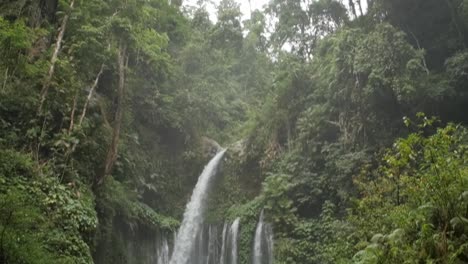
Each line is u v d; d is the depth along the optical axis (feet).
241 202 64.13
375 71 48.16
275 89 65.67
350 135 52.37
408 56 48.42
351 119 52.49
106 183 43.42
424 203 23.97
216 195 67.05
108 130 48.08
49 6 48.26
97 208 41.42
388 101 49.93
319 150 56.39
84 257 30.81
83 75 46.32
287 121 62.90
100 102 50.14
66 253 29.55
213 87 84.12
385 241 25.03
